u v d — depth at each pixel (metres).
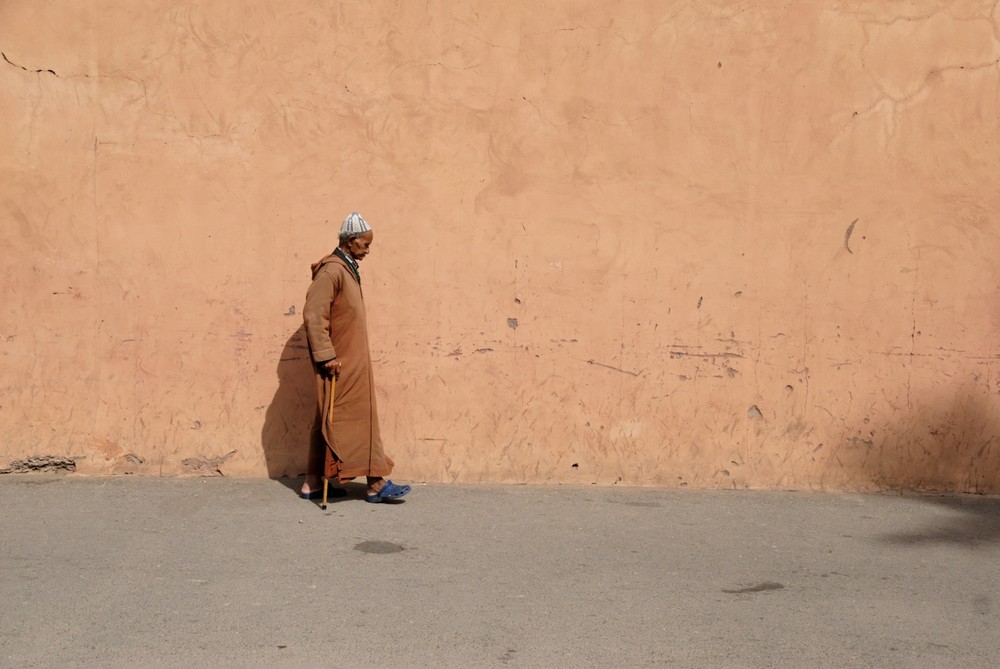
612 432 7.16
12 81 7.01
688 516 6.49
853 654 4.38
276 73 7.02
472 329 7.11
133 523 6.06
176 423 7.12
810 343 7.13
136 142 7.04
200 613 4.65
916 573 5.50
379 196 7.07
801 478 7.18
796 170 7.07
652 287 7.11
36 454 7.09
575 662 4.23
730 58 7.04
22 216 7.04
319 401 6.47
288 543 5.73
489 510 6.51
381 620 4.62
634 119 7.07
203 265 7.07
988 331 7.12
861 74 7.04
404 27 7.03
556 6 7.03
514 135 7.06
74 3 7.00
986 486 7.18
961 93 7.04
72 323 7.07
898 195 7.07
